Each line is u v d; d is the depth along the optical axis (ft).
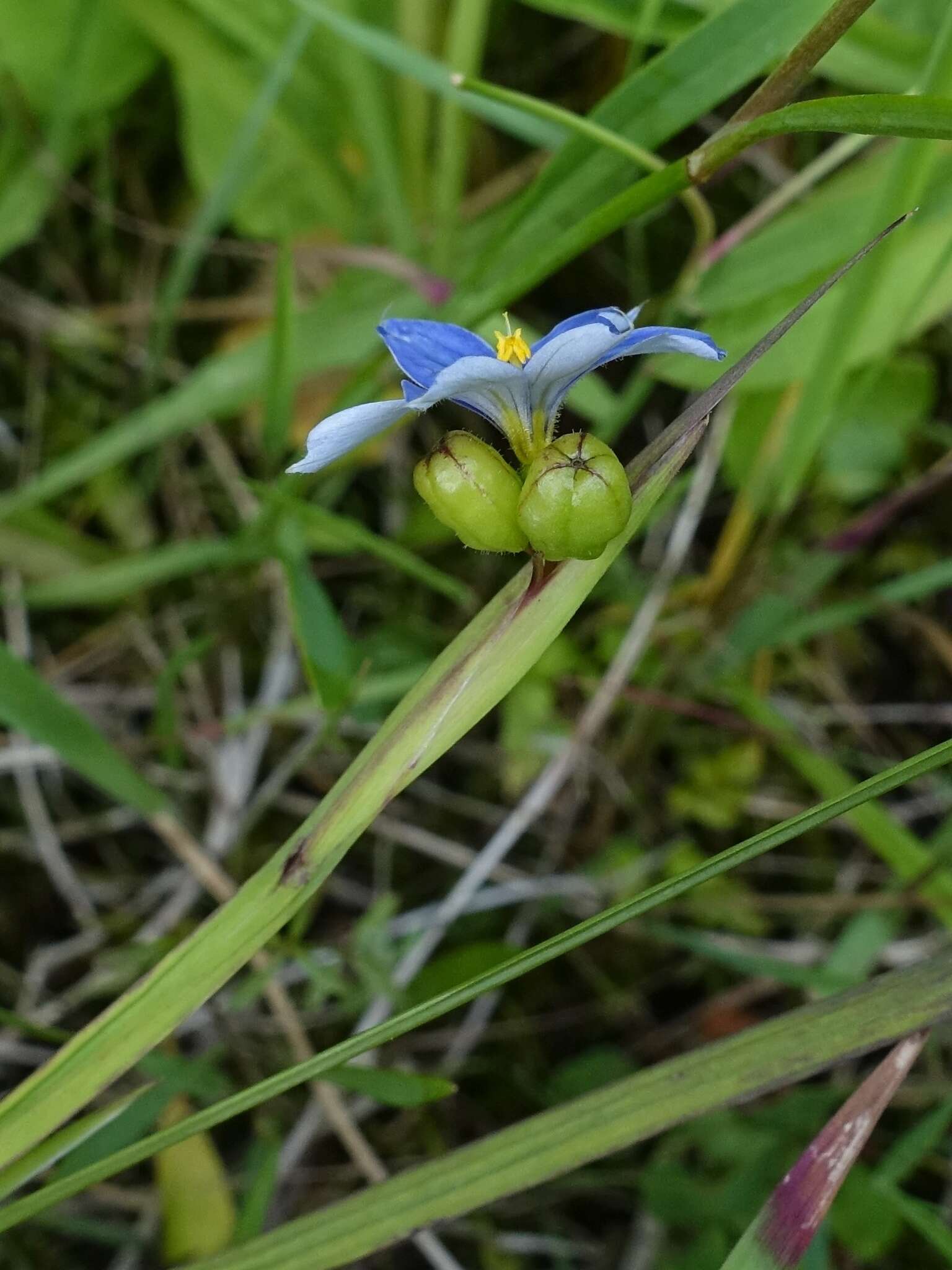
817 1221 0.23
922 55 0.31
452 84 0.28
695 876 0.22
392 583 0.43
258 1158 0.34
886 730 0.43
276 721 0.42
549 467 0.21
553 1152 0.24
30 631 0.43
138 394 0.44
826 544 0.38
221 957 0.23
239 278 0.44
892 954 0.39
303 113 0.39
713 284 0.33
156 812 0.34
